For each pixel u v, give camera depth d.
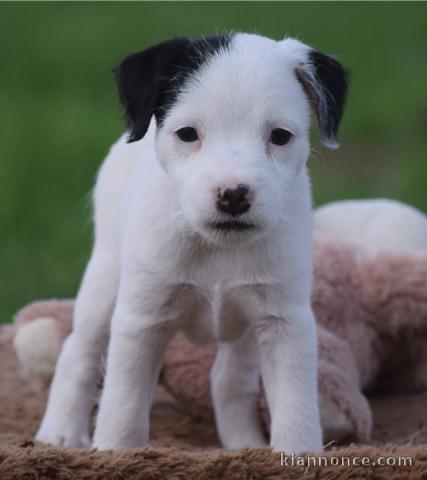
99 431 7.62
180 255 7.46
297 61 7.28
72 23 25.58
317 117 7.52
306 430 7.45
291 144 7.11
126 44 23.36
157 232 7.48
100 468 6.62
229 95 6.93
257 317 7.64
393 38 23.78
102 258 8.55
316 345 7.70
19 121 19.17
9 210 16.03
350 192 16.72
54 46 23.59
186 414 9.40
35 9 27.33
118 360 7.63
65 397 8.59
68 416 8.55
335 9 26.22
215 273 7.52
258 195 6.73
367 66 22.16
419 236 11.28
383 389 9.99
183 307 7.70
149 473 6.62
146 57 7.34
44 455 6.66
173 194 7.39
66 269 14.32
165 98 7.25
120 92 7.44
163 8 26.58
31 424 9.16
